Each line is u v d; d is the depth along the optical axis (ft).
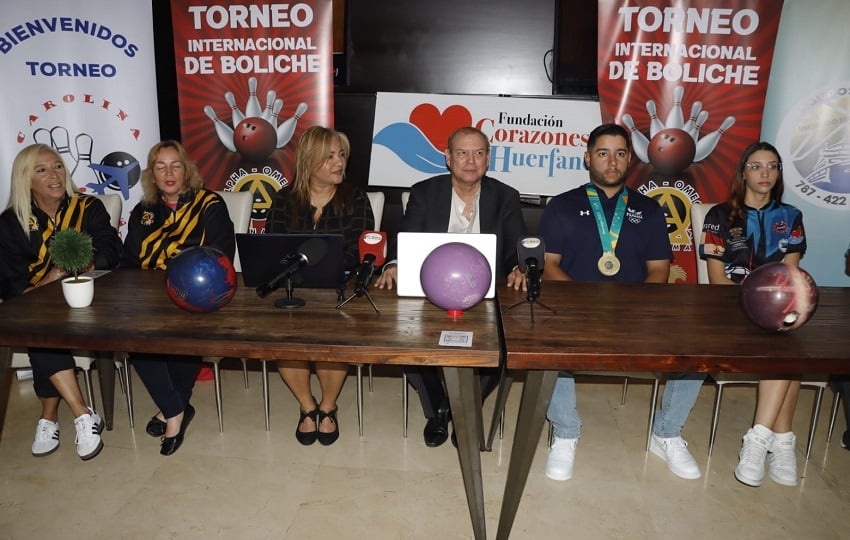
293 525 7.21
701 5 11.28
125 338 6.24
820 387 8.43
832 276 12.07
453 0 12.45
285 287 7.37
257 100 12.42
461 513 7.47
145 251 9.55
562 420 8.14
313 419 9.04
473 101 12.20
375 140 12.51
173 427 8.72
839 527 7.27
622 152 8.78
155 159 9.27
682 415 8.23
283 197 9.36
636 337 6.22
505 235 9.22
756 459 8.05
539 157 12.28
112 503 7.61
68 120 12.69
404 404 9.14
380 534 7.07
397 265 7.54
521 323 6.61
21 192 9.10
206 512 7.44
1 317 6.83
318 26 12.03
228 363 11.96
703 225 9.49
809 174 11.76
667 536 7.09
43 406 8.72
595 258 9.05
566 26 12.37
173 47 13.32
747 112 11.57
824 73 11.35
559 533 7.13
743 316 6.92
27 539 6.97
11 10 12.27
